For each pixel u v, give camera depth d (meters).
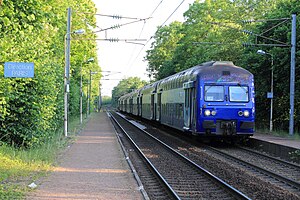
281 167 15.87
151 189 11.77
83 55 40.44
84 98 61.53
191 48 56.41
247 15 47.16
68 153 17.84
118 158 16.39
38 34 13.79
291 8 30.91
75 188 10.37
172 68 63.91
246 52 34.06
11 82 14.28
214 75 21.27
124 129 37.22
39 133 17.59
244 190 11.48
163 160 17.47
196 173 14.24
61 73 27.22
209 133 21.05
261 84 32.34
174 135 30.70
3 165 12.71
